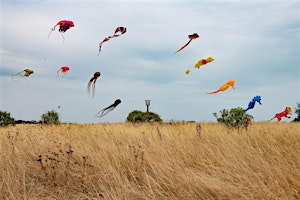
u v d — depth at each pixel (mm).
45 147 7699
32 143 7934
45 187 5387
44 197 4914
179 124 13992
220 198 4445
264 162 5586
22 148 7391
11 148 7250
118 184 5059
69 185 5410
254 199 4285
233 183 4801
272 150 6656
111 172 5496
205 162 6211
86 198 4930
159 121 17078
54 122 15719
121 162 6355
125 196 4621
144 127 11883
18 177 5570
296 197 4402
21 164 6137
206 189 4711
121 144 8266
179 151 6910
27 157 6902
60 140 8555
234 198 4344
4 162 6332
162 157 6352
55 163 5840
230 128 11430
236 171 5375
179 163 5988
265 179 4992
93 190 5199
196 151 6984
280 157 5996
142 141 8273
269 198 4285
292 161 5695
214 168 5676
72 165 6312
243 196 4316
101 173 5512
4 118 14930
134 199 4730
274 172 5070
